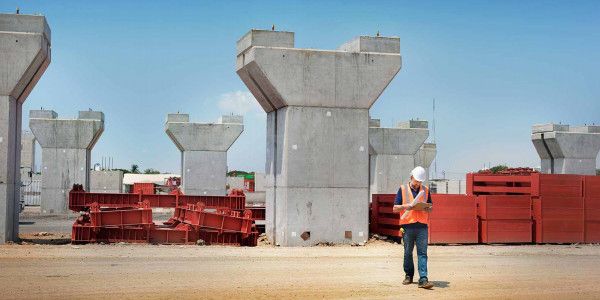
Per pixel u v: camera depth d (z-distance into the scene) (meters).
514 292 10.29
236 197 21.62
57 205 44.22
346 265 14.08
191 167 45.00
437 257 16.30
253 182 64.69
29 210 50.41
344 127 19.94
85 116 45.38
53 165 44.38
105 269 12.70
